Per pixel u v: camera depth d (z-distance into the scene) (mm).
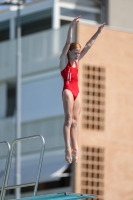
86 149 108688
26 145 119625
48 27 122688
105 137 110438
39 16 123875
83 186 107750
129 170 111312
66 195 36781
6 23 127625
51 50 119938
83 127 108875
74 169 107750
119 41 113812
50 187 114562
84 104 109250
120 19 124062
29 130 122312
